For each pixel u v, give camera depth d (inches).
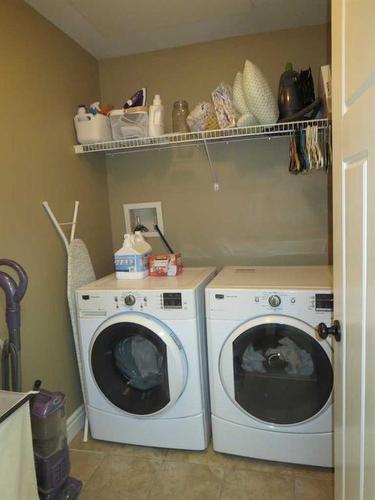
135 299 71.3
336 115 39.8
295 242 92.2
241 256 96.1
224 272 83.1
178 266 85.2
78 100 88.0
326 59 84.1
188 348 70.4
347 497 40.8
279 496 63.4
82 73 90.0
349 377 38.3
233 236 96.0
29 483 46.8
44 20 75.4
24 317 68.0
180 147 96.3
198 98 92.8
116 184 101.7
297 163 75.3
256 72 71.7
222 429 72.2
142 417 74.6
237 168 93.4
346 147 36.4
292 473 68.4
